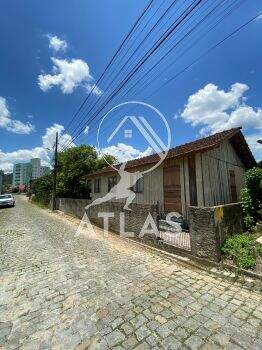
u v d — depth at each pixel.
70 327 3.27
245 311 3.56
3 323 3.42
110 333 3.11
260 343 2.86
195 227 5.71
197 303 3.82
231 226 6.31
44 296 4.21
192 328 3.17
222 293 4.16
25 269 5.67
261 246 5.59
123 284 4.62
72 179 23.81
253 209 7.54
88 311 3.66
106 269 5.50
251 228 7.24
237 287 4.38
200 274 5.05
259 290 4.19
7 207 27.31
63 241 8.62
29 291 4.43
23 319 3.50
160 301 3.92
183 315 3.48
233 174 11.21
